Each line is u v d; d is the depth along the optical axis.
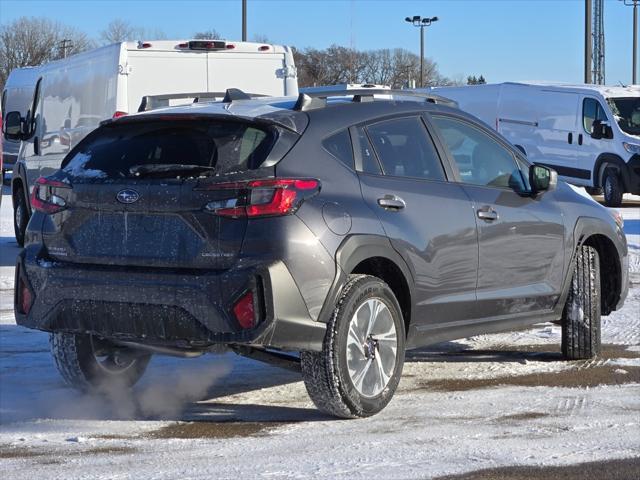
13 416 7.05
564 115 28.36
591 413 6.86
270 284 6.21
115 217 6.64
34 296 6.90
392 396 7.06
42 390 7.85
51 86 17.97
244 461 5.81
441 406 7.12
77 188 6.79
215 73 15.41
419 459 5.79
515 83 30.06
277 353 6.94
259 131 6.61
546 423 6.59
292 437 6.35
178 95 13.65
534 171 8.20
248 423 6.76
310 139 6.73
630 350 9.16
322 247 6.44
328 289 6.47
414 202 7.19
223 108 6.95
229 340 6.26
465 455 5.86
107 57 15.33
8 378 8.26
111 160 6.86
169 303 6.36
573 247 8.56
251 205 6.30
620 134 26.73
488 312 7.82
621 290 9.12
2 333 10.21
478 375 8.18
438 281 7.30
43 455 6.03
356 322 6.67
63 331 6.83
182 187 6.41
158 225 6.49
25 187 18.86
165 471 5.64
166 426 6.72
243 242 6.29
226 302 6.25
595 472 5.50
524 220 8.04
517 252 7.99
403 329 7.04
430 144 7.60
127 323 6.55
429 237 7.21
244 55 15.54
